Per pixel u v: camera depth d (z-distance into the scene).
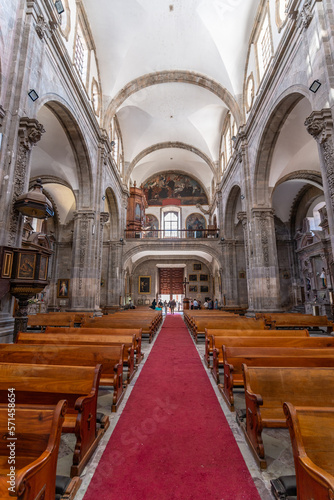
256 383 3.34
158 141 24.34
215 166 23.86
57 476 2.61
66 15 10.68
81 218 13.75
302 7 8.41
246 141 14.84
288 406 2.26
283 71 10.15
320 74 7.46
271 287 12.87
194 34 14.86
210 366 6.36
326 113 6.91
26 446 2.13
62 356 4.41
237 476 2.74
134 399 4.62
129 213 25.19
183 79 17.19
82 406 2.82
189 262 29.19
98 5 13.10
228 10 13.47
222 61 15.27
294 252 22.55
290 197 21.44
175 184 31.36
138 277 28.95
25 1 7.29
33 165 15.57
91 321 8.95
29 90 7.16
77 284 13.21
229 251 21.83
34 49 7.51
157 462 2.95
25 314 6.18
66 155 14.07
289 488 2.42
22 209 6.43
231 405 4.17
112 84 16.02
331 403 3.29
